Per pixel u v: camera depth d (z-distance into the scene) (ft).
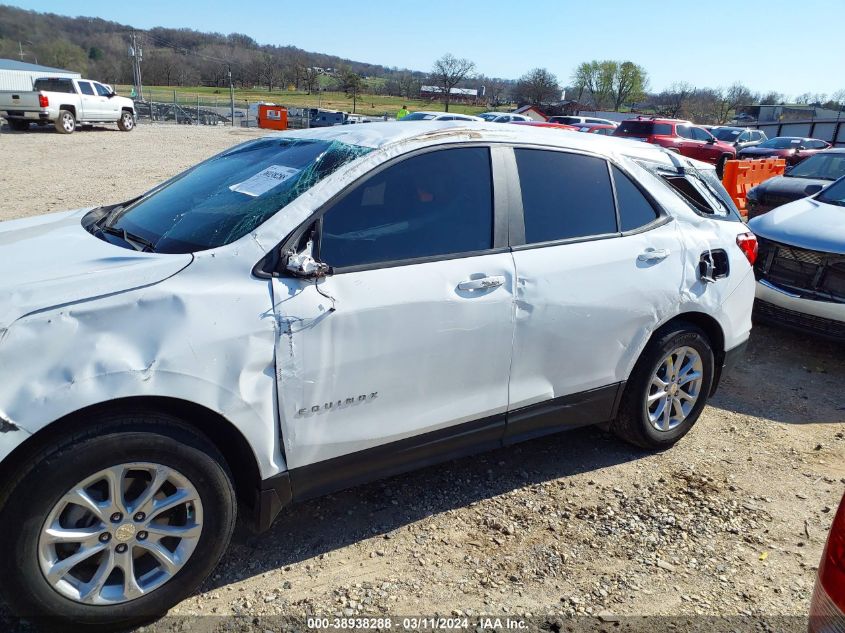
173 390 7.70
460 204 10.25
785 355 19.58
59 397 7.08
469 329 9.96
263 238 8.73
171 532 8.12
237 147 12.39
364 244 9.32
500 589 9.32
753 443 14.08
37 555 7.25
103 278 7.91
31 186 38.60
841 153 31.96
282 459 8.82
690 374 13.32
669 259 12.34
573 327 11.14
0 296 7.44
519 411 11.04
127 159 54.70
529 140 11.21
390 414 9.59
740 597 9.45
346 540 10.17
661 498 11.79
